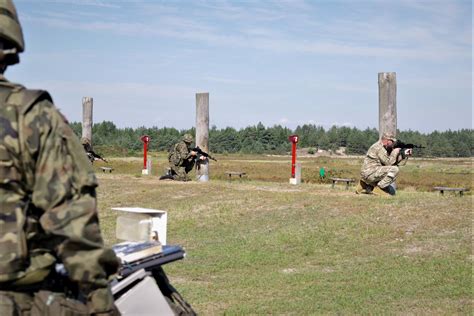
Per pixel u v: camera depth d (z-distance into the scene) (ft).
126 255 14.35
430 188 78.95
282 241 37.32
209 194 53.88
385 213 41.11
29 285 10.68
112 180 68.03
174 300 15.48
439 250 33.40
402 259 32.24
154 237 16.46
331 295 26.63
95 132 277.44
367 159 49.75
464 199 43.62
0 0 11.02
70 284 11.30
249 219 43.78
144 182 64.54
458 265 30.37
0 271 10.27
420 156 286.46
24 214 10.47
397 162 49.34
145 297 14.46
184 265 32.89
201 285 28.84
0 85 10.72
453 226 37.24
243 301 25.95
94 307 10.80
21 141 10.47
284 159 219.20
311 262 33.04
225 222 43.57
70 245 10.33
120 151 220.02
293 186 60.29
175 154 68.13
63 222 10.36
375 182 49.47
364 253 34.12
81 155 10.85
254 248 36.32
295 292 27.22
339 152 289.33
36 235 10.62
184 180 67.97
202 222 44.11
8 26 10.98
